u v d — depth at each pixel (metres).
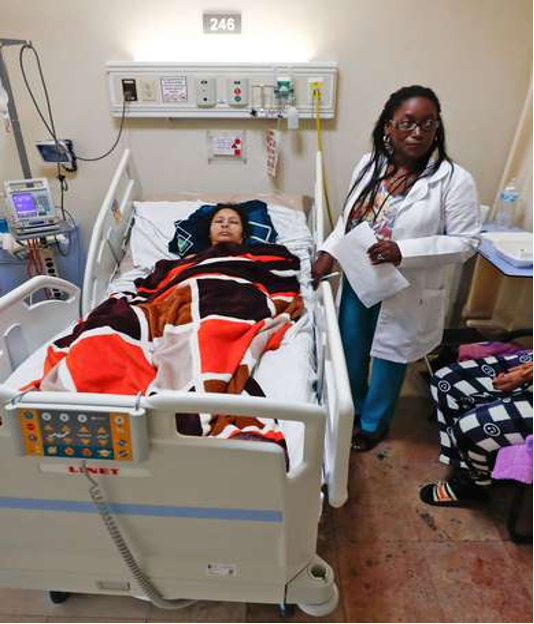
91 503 0.95
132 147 2.14
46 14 1.88
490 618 1.24
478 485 1.49
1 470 0.92
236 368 1.17
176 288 1.46
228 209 1.89
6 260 2.00
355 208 1.60
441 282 1.59
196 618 1.20
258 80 1.95
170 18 1.90
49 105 2.04
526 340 1.69
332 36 1.92
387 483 1.66
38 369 1.24
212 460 0.87
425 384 2.13
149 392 1.02
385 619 1.23
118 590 1.11
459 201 1.45
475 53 1.91
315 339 1.48
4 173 2.16
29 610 1.20
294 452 1.01
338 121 2.07
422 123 1.36
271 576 1.06
